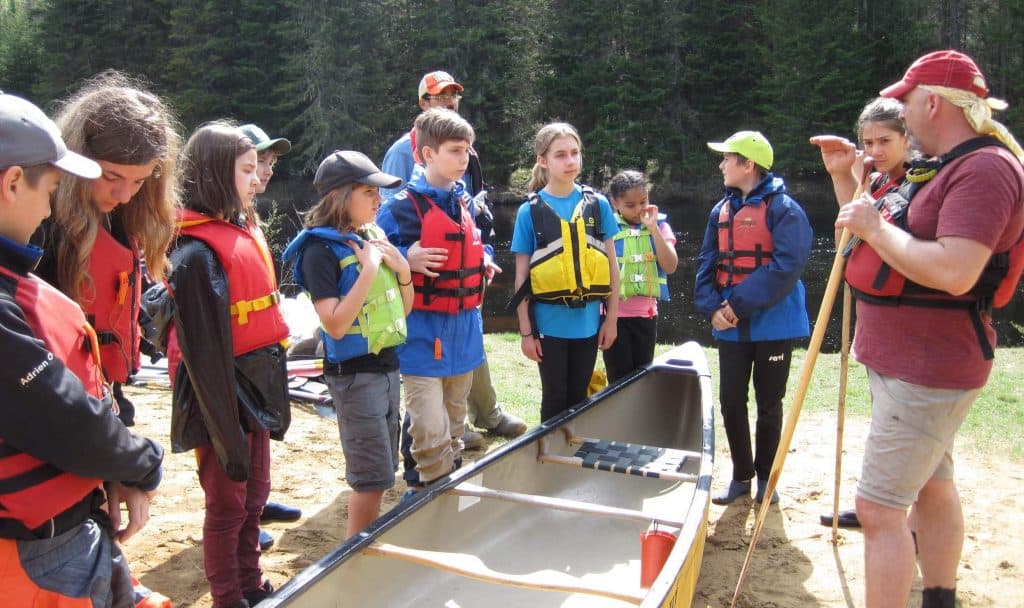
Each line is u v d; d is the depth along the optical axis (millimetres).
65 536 1995
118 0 45156
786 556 4117
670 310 15977
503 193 37906
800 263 4402
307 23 40562
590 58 41812
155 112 2436
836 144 3695
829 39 38625
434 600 3473
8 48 51906
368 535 3125
